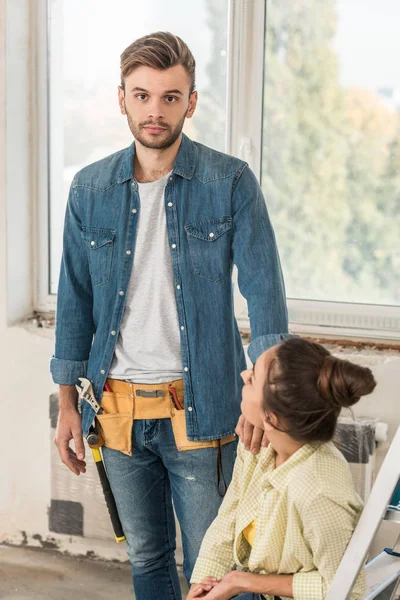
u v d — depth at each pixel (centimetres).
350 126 247
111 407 188
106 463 193
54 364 199
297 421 141
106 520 262
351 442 235
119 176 186
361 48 242
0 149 254
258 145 252
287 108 250
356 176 249
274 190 255
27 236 270
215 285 184
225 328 186
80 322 198
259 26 245
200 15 252
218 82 254
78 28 261
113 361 188
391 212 249
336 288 257
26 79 261
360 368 139
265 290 181
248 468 164
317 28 243
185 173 183
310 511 142
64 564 265
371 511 137
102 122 266
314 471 145
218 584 152
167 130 176
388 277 252
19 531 273
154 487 195
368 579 155
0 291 262
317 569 147
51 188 272
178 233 182
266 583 148
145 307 184
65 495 263
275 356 145
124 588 253
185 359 183
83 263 195
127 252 184
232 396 187
